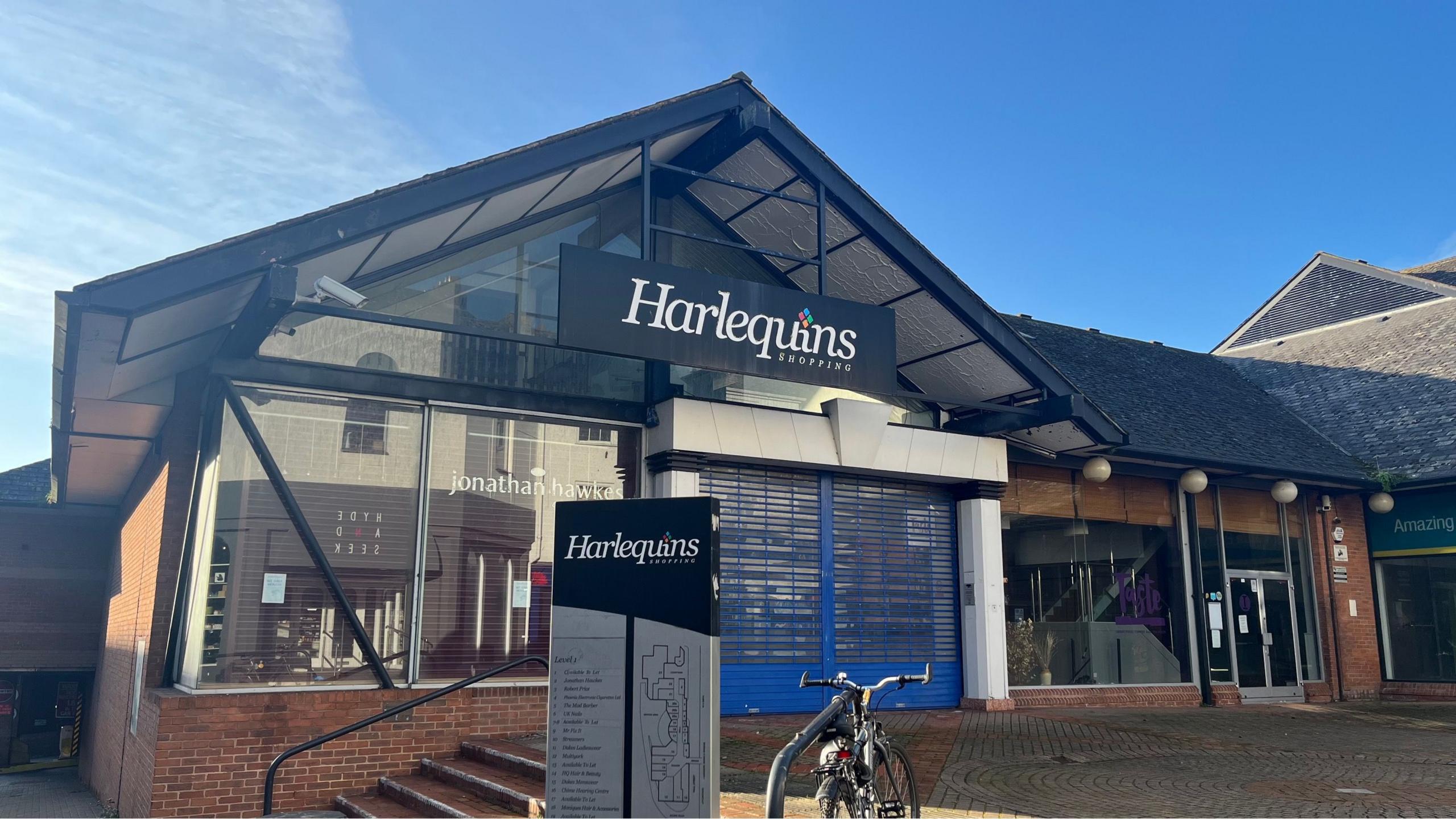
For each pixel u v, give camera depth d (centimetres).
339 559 936
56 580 2012
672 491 1096
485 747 891
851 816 512
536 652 1007
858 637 1236
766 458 1164
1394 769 916
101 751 1487
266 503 918
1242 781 840
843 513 1254
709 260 1262
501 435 1043
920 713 1231
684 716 517
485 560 1003
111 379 928
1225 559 1598
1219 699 1509
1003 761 908
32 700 2120
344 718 892
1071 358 1672
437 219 938
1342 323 2264
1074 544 1441
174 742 823
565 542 556
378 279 1016
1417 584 1731
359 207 869
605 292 951
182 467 966
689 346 987
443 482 999
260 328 848
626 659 532
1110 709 1370
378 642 937
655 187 1224
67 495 1708
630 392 1135
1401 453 1697
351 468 959
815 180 1116
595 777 527
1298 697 1619
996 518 1330
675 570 532
